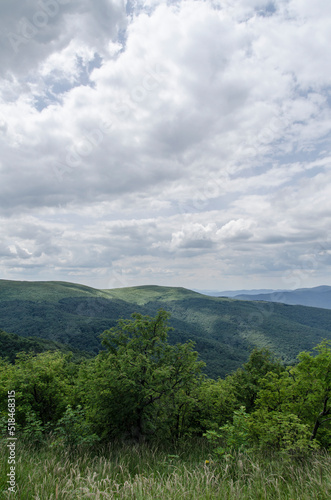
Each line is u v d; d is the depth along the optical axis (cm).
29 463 464
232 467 485
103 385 1011
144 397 935
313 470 430
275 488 382
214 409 1341
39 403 1192
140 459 604
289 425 679
